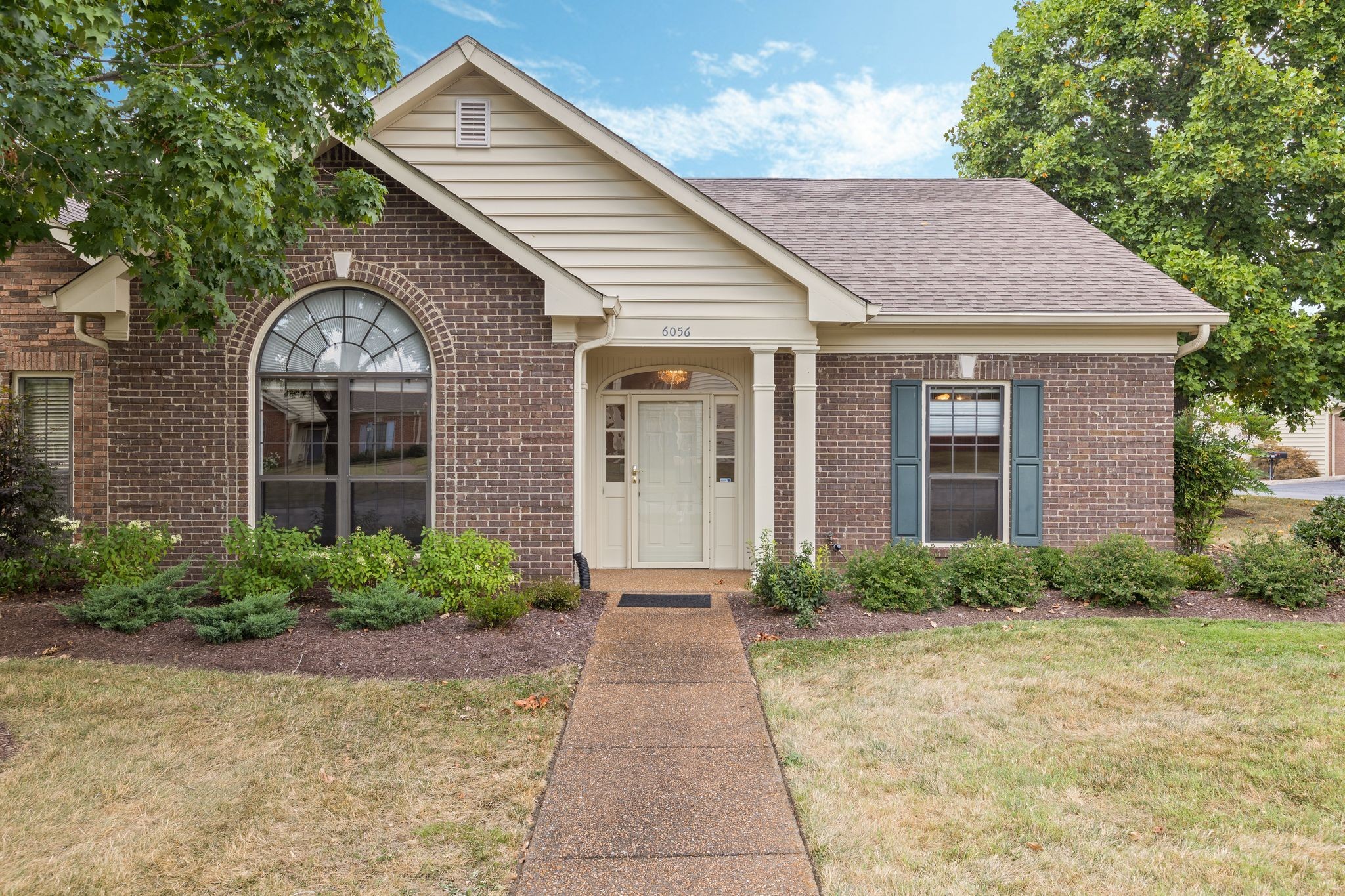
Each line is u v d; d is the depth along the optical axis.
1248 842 3.52
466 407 8.15
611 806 3.88
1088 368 9.72
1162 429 9.69
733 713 5.12
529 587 7.89
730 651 6.44
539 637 6.66
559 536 8.19
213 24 6.25
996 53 18.36
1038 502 9.71
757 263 8.73
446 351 8.13
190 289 6.39
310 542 8.14
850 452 9.77
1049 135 16.70
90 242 5.54
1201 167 14.02
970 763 4.32
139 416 8.01
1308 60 14.41
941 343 9.72
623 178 8.88
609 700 5.35
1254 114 13.53
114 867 3.28
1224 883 3.21
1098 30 15.72
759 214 12.02
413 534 8.32
